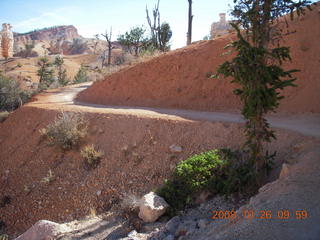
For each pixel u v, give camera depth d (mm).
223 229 4840
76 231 7738
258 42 6758
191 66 17891
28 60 86250
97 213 9297
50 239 7336
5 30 106375
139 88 19422
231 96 14805
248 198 6801
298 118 11148
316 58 13453
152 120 12148
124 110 15297
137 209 7871
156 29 38656
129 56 38812
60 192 11039
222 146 9570
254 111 6684
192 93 16359
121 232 7195
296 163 6715
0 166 14852
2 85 30984
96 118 14141
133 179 9953
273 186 5660
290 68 13867
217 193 7477
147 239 6234
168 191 7844
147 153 10703
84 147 12547
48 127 14125
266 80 6363
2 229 10844
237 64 6309
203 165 8039
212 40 19312
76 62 95188
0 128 19250
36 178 12484
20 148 15367
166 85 18047
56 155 13031
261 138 7043
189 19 31156
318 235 3725
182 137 10648
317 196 4664
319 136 8391
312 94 12281
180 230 6004
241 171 7289
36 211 10844
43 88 36125
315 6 16234
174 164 9695
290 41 14781
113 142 12102
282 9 6680
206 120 11383
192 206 7367
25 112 18719
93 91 22625
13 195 12273
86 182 10852
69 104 19781
